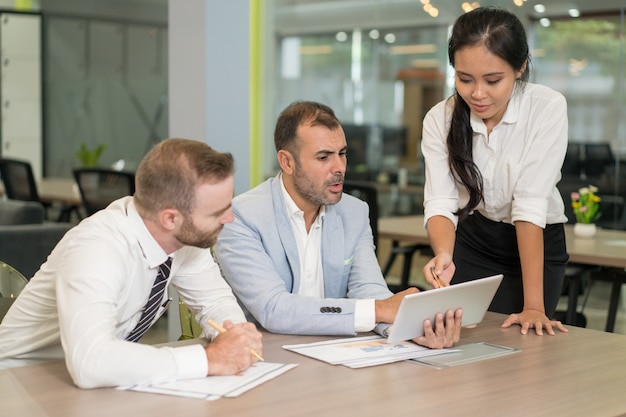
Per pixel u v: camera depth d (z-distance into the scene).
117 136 8.67
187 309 2.50
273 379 1.78
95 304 1.78
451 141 2.59
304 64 9.33
